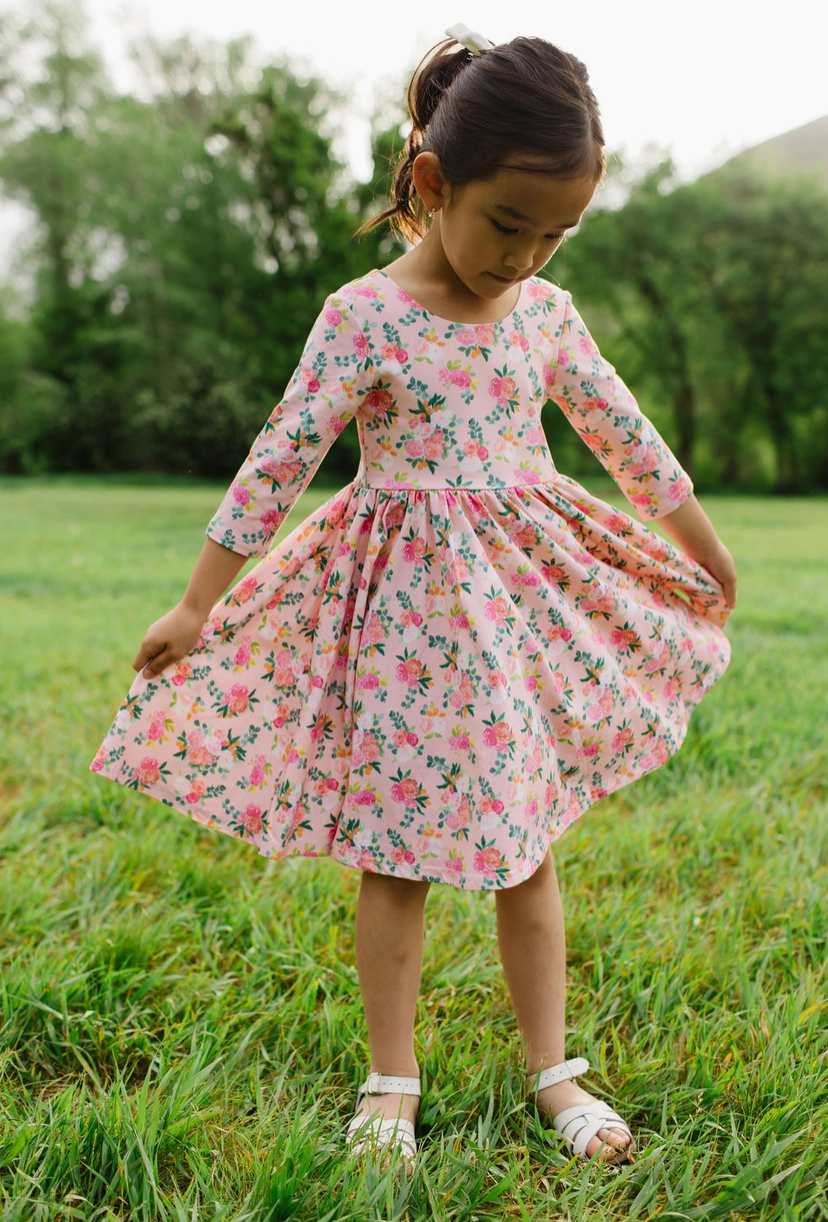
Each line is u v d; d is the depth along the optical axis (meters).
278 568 1.54
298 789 1.48
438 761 1.41
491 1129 1.41
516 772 1.37
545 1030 1.50
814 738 2.90
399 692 1.42
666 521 1.72
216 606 1.55
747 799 2.45
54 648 4.02
